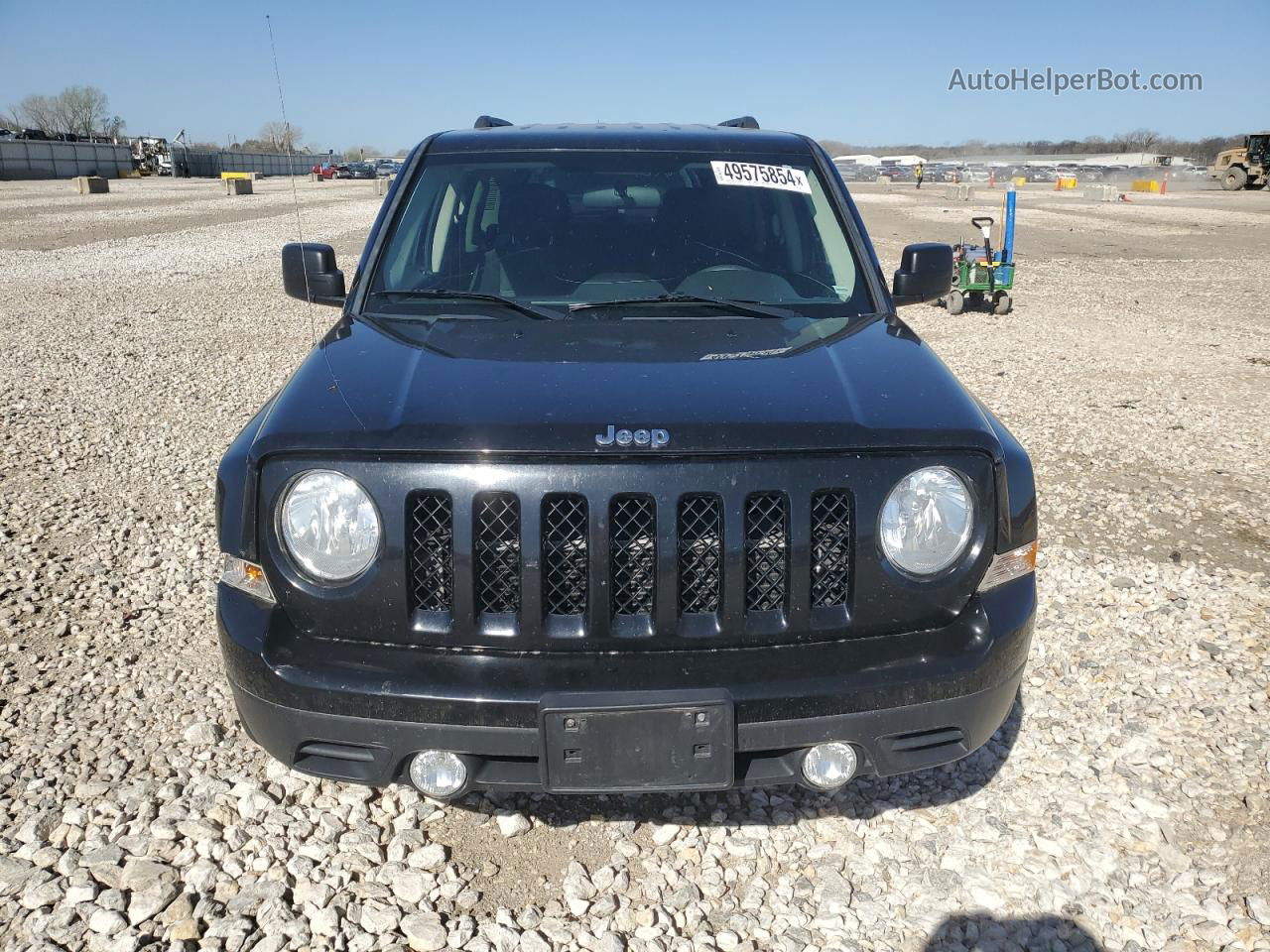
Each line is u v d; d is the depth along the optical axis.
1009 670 2.38
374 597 2.25
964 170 82.56
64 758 3.06
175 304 13.02
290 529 2.27
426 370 2.59
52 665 3.65
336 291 3.57
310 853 2.66
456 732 2.20
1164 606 4.17
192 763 3.04
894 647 2.32
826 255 3.44
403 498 2.21
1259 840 2.71
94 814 2.79
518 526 2.22
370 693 2.21
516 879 2.59
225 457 2.55
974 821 2.81
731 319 3.06
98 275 15.89
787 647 2.30
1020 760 3.10
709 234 3.43
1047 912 2.47
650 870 2.62
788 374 2.57
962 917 2.46
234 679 2.37
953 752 2.40
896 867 2.63
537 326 2.97
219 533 2.44
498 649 2.26
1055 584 4.40
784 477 2.25
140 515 5.28
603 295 3.22
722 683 2.21
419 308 3.18
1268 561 4.72
